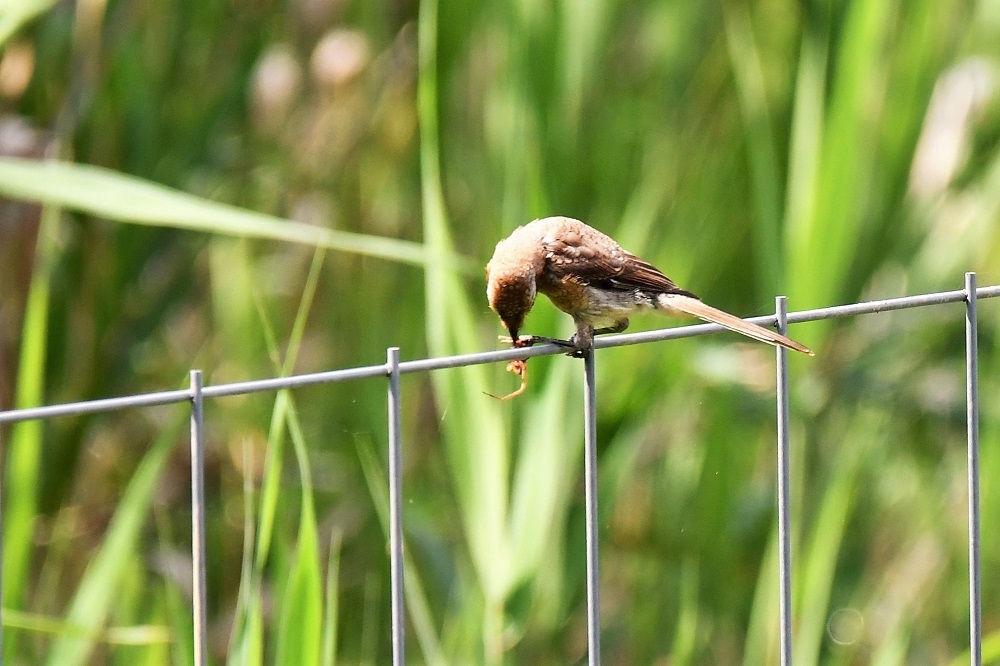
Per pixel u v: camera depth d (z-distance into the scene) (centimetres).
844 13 1106
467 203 1316
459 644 974
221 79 1349
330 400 1332
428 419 1284
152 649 902
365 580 1212
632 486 1298
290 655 700
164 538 952
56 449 1194
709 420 1229
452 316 919
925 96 1204
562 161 1086
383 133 1336
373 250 853
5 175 808
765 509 1204
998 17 1309
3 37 934
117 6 1229
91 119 1226
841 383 1259
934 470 1358
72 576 1192
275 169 1354
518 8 1072
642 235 1123
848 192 1091
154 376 1370
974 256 1327
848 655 1226
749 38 1241
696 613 1173
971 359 685
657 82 1331
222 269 1350
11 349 1176
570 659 1244
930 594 1282
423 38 953
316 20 1346
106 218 1224
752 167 1200
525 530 908
